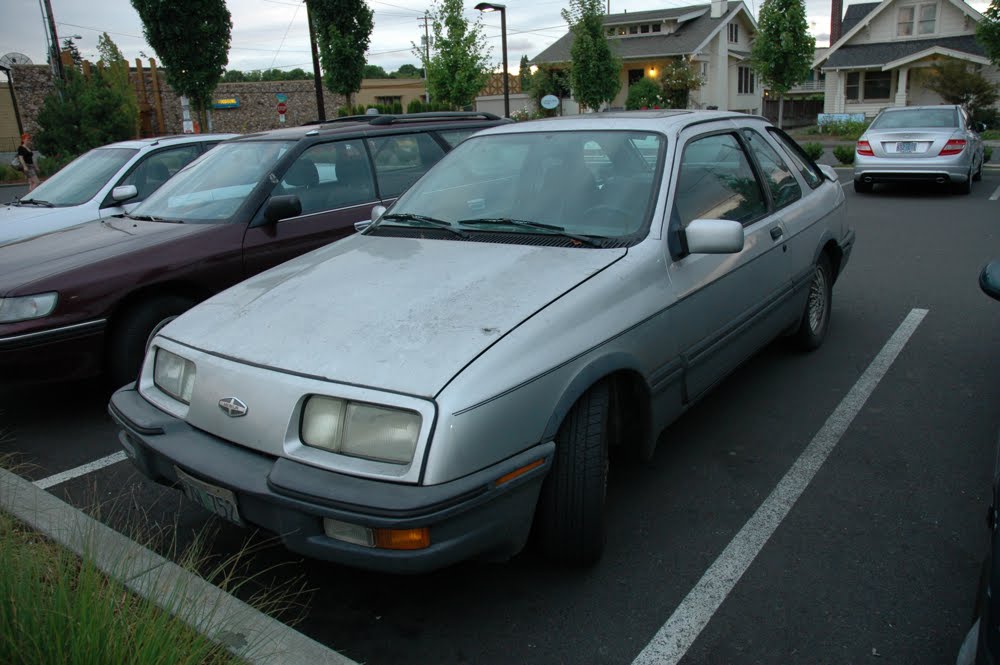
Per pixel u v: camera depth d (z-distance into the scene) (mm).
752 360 5348
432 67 26125
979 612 1962
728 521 3355
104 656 2020
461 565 3096
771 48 26328
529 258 3209
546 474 2625
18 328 4262
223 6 16484
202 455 2666
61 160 19594
